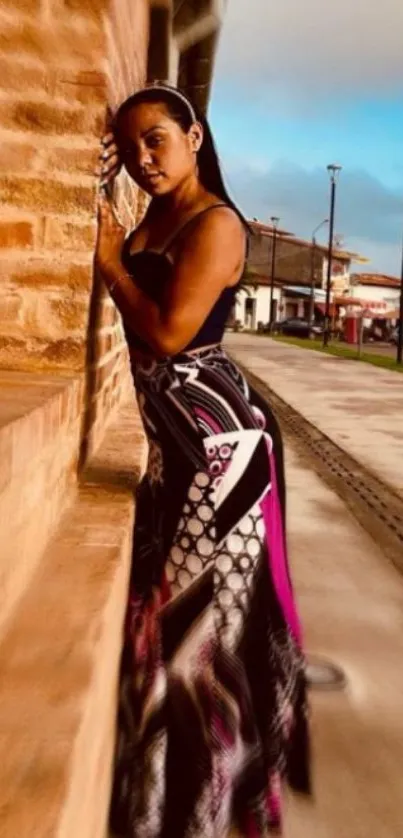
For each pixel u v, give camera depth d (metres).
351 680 3.21
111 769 1.99
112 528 2.23
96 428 3.16
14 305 2.58
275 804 2.04
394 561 4.88
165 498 2.00
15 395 2.05
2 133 2.54
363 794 2.44
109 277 2.04
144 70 3.99
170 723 1.95
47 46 2.52
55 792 1.12
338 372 19.70
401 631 3.77
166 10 4.25
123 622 2.13
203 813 1.90
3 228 2.56
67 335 2.60
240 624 1.95
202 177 2.01
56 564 1.94
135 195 4.57
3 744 1.23
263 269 64.81
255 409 2.00
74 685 1.41
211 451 1.93
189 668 1.95
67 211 2.56
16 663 1.47
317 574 4.55
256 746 1.99
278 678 2.03
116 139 2.06
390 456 8.39
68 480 2.42
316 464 7.94
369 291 71.00
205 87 6.30
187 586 1.96
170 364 1.95
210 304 1.90
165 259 1.96
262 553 1.98
